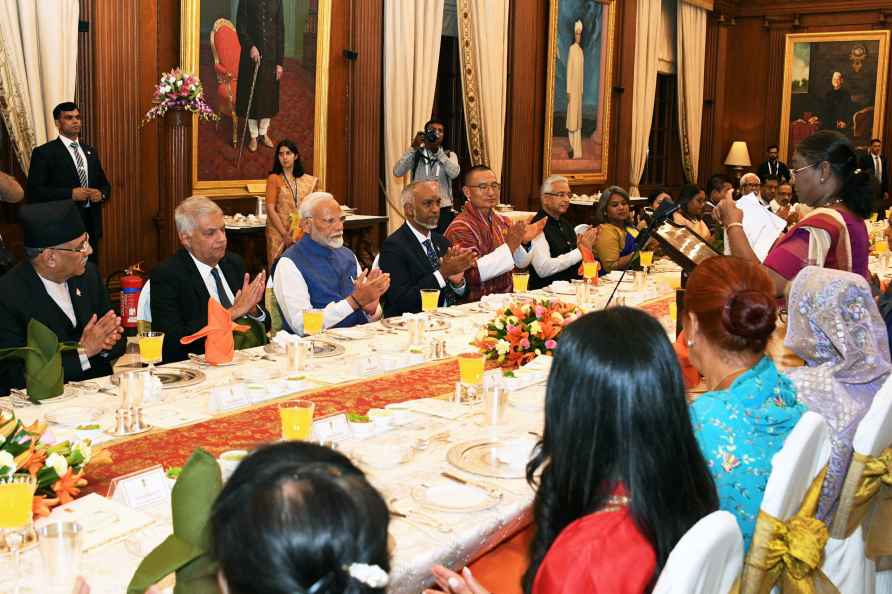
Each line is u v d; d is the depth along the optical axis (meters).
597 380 1.33
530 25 10.82
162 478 2.04
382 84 9.27
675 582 1.24
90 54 6.86
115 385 2.89
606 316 1.38
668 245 3.03
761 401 1.79
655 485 1.31
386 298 4.73
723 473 1.73
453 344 3.66
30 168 6.33
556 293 4.96
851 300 2.17
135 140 7.14
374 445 2.32
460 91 10.63
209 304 3.22
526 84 10.88
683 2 13.71
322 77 8.51
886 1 14.16
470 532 1.87
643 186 13.79
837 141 3.03
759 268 1.92
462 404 2.75
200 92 6.96
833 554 2.21
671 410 1.32
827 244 2.96
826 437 1.79
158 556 1.34
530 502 2.03
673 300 4.92
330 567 0.86
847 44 14.47
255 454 0.96
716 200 8.38
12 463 1.78
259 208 7.85
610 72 12.27
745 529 1.75
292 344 3.06
